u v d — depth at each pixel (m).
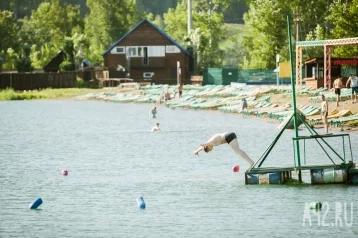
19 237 44.47
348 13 182.62
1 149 88.19
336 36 184.25
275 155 76.12
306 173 63.09
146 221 47.84
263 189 56.88
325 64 154.75
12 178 64.88
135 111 156.75
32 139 100.75
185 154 79.50
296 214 48.69
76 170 69.31
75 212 50.69
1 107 179.62
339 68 161.12
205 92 183.12
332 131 97.06
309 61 161.88
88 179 63.88
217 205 51.88
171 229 45.78
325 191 55.31
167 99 177.25
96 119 136.50
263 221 47.12
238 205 51.69
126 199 54.81
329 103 128.00
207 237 43.84
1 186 60.88
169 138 97.44
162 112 150.50
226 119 125.62
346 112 108.75
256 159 73.50
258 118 124.12
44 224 47.50
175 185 59.88
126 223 47.41
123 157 78.31
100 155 80.62
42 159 78.00
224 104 151.38
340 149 79.00
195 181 61.50
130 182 61.88
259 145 85.62
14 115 151.38
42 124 127.75
